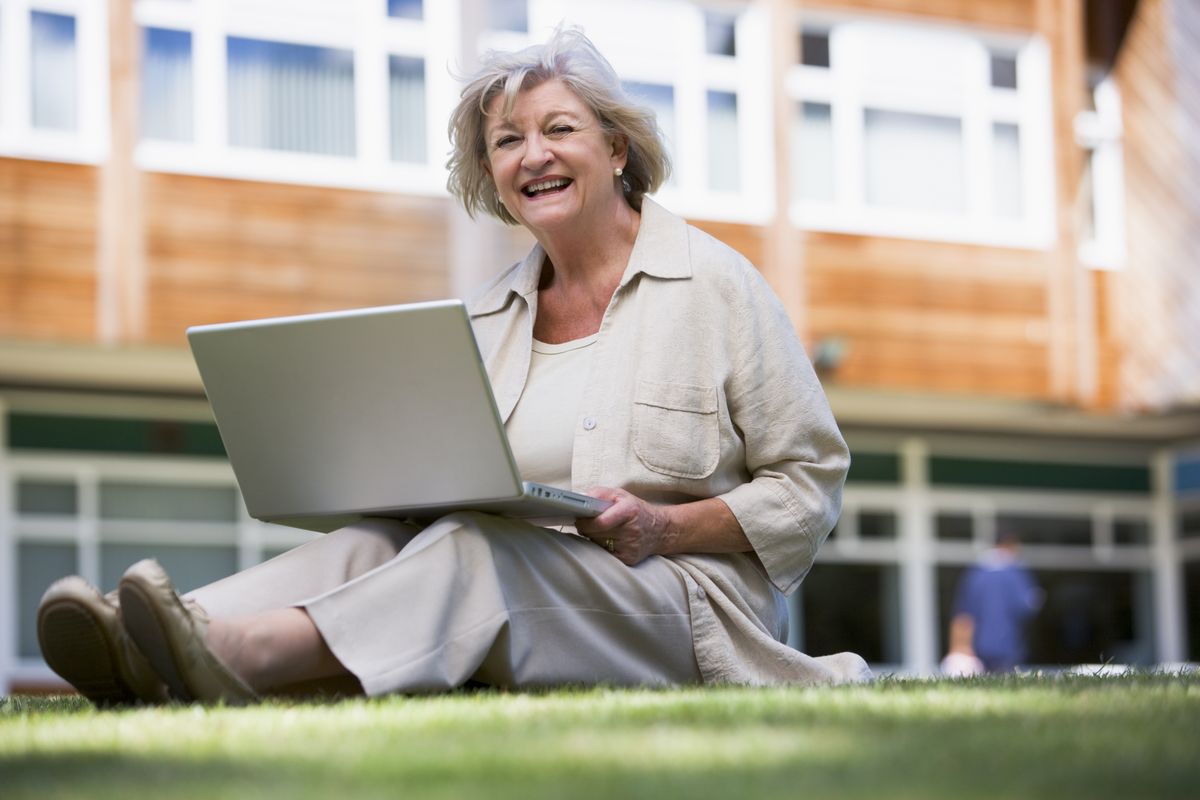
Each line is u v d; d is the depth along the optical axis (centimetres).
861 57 1862
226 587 365
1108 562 2059
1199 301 1864
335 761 239
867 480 1958
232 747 259
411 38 1656
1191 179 1878
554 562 393
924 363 1825
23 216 1513
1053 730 265
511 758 236
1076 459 2055
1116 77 1930
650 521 410
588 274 455
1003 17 1898
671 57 1783
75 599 336
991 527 2006
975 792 204
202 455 1672
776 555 431
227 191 1576
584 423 432
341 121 1627
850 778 215
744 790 205
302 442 390
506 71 454
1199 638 2077
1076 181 1889
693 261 443
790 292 1792
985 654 1662
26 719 327
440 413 375
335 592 358
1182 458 2083
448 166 476
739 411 437
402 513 395
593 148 448
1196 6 1905
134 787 219
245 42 1605
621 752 241
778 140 1798
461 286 1633
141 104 1566
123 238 1538
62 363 1582
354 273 1606
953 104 1884
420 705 325
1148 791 205
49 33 1539
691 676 422
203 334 391
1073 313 1877
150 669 349
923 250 1844
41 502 1619
